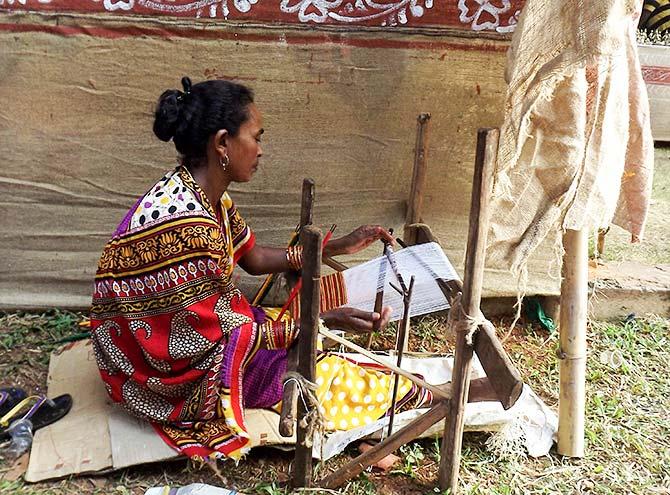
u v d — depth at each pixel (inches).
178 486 88.6
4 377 109.7
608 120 87.7
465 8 116.3
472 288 81.0
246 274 129.4
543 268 129.4
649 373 119.7
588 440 102.5
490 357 81.2
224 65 115.8
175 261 88.2
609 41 76.6
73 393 104.1
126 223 91.0
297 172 123.2
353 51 116.9
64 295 127.1
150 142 119.6
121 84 115.7
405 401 98.7
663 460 99.7
